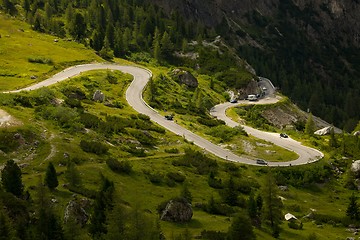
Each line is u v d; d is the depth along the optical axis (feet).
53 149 294.25
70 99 423.23
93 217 183.73
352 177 404.16
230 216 258.57
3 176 206.28
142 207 240.32
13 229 161.99
